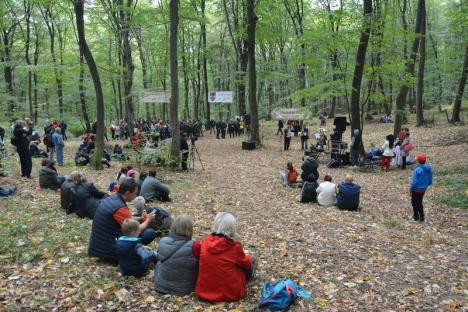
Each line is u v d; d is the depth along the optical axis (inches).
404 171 624.1
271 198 445.7
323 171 644.7
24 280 199.6
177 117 613.0
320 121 1275.8
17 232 270.7
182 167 626.2
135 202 269.6
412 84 673.0
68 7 1051.3
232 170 643.5
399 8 1173.7
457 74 1221.7
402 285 219.5
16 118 946.7
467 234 331.9
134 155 636.1
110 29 999.6
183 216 199.5
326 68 786.2
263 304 181.9
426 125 988.6
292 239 295.3
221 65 1710.1
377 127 1129.4
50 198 381.1
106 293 188.2
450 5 1320.1
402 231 332.2
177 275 192.2
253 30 905.5
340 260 254.5
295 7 1298.0
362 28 624.4
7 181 437.7
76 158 638.5
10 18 1120.2
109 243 225.9
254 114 946.1
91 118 1473.9
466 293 209.8
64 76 983.0
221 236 190.5
